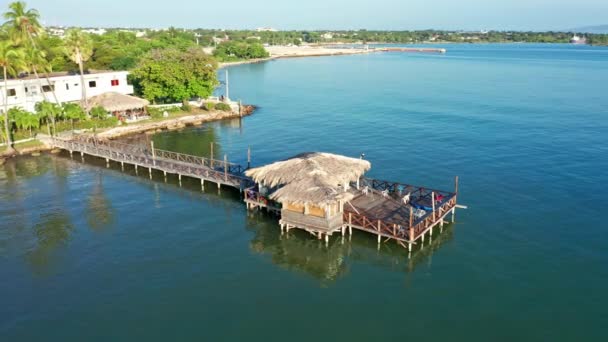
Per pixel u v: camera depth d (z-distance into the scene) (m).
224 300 30.83
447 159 59.75
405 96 109.50
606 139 67.56
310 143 69.50
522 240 38.25
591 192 47.72
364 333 27.41
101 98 77.44
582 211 43.28
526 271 33.75
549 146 64.56
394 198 43.84
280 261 36.19
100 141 66.12
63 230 41.06
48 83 73.44
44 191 50.69
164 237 39.91
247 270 34.78
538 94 110.69
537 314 28.86
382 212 40.38
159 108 86.56
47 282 32.75
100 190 51.09
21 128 69.62
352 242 39.12
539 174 53.47
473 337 26.89
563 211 43.41
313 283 33.09
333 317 29.00
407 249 37.62
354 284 32.84
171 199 48.50
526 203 45.47
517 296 30.78
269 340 26.86
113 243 38.69
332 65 198.12
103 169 58.34
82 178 55.00
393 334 27.28
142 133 76.31
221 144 69.94
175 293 31.56
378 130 76.00
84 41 76.81
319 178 38.75
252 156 63.56
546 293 31.02
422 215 39.06
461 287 32.03
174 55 90.19
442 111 90.25
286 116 89.12
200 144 69.94
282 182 40.12
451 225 41.38
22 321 28.48
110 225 42.16
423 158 60.41
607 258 35.16
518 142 66.94
